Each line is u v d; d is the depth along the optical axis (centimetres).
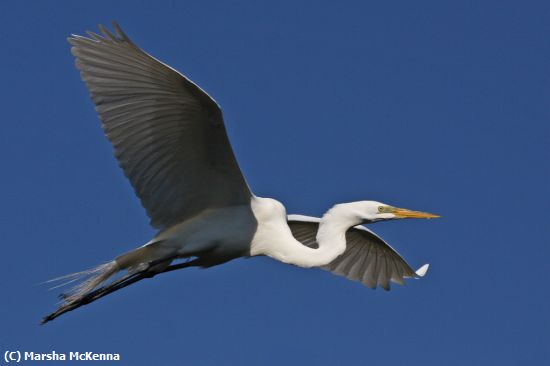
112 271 1178
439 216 1259
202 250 1179
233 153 1103
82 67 1009
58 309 1162
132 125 1059
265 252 1211
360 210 1256
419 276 1438
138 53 988
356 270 1464
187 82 1009
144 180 1112
